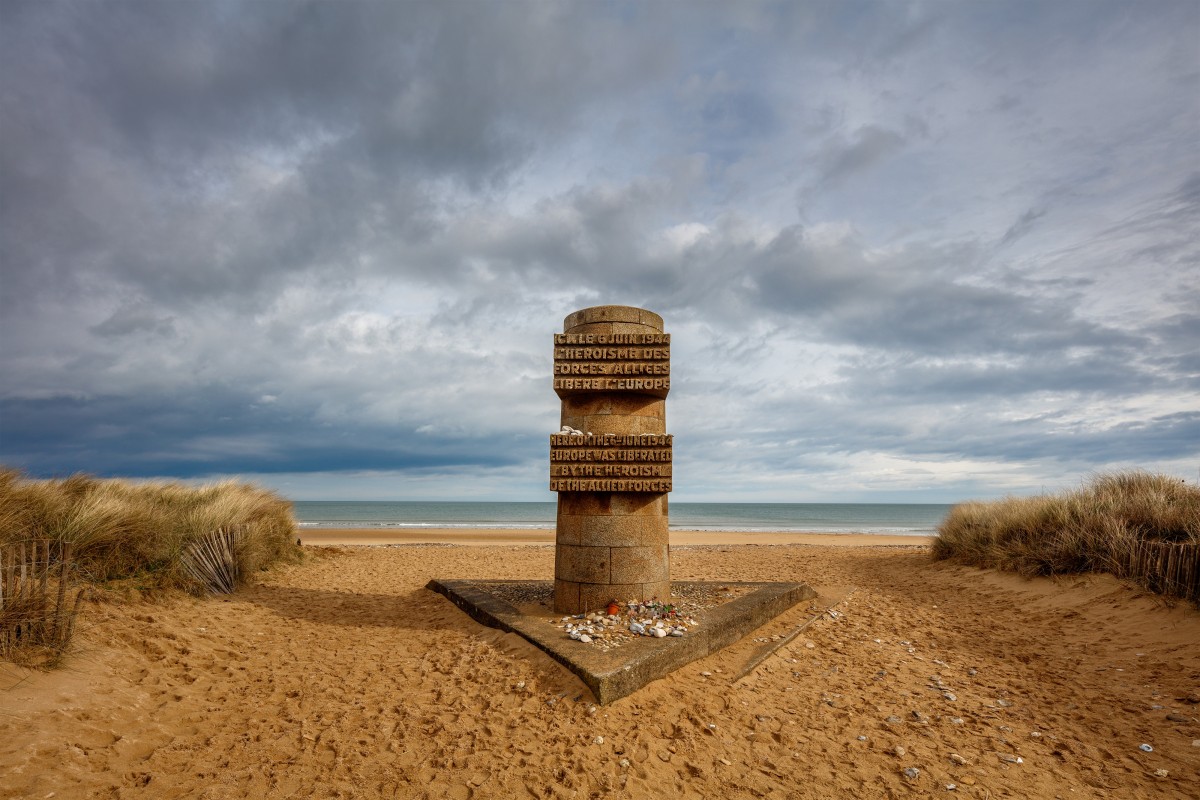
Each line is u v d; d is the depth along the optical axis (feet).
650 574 24.71
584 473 24.31
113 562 25.50
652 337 24.85
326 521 146.82
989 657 23.03
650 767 14.23
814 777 14.17
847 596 33.65
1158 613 24.54
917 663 22.30
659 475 24.23
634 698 17.44
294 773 13.48
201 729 15.31
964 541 42.50
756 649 22.75
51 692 14.93
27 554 20.42
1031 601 30.35
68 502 26.50
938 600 32.94
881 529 128.36
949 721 17.24
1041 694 19.27
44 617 16.74
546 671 18.65
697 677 19.58
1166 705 17.93
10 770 11.64
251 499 41.29
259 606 28.12
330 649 22.36
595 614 23.24
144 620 22.00
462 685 18.53
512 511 256.11
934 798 13.37
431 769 13.87
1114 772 14.46
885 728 16.80
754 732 16.30
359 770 13.71
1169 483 34.88
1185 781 14.01
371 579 38.11
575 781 13.48
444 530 100.99
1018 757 15.15
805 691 19.45
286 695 17.90
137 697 16.31
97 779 12.26
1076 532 32.58
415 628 25.53
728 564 49.44
